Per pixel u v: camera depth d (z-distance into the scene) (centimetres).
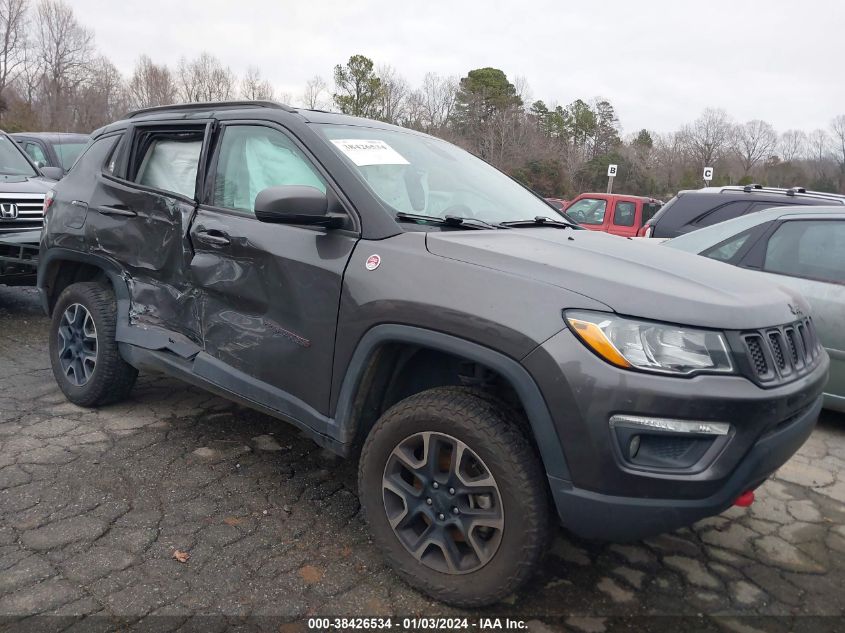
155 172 387
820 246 477
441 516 255
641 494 225
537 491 236
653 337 225
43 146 1095
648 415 220
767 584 288
